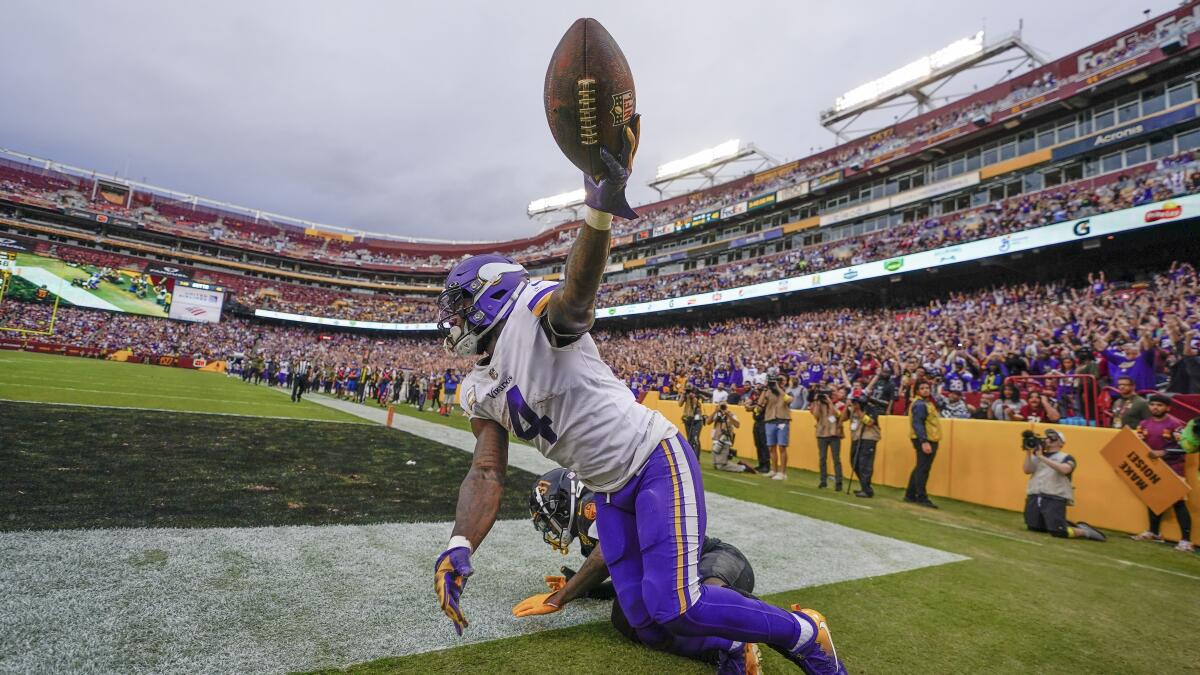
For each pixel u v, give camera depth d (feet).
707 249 131.13
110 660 6.08
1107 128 73.31
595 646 7.56
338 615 7.89
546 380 5.59
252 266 195.83
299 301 191.21
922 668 7.64
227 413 35.70
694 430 36.11
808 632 5.90
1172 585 12.83
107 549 9.57
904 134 107.45
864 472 24.97
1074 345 39.68
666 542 5.83
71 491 13.26
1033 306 60.34
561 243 184.55
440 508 15.10
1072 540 17.89
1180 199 56.18
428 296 213.87
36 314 137.90
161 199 192.34
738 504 19.92
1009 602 10.73
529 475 22.17
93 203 174.40
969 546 15.72
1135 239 62.75
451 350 6.16
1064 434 21.85
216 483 15.75
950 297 81.92
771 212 120.67
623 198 4.15
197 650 6.50
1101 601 11.21
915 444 24.02
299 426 32.81
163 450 20.01
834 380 48.39
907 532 17.03
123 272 151.74
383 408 65.57
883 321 76.43
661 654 7.40
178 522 11.60
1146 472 18.85
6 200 157.17
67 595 7.59
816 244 110.52
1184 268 55.47
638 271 150.92
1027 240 67.26
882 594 10.69
